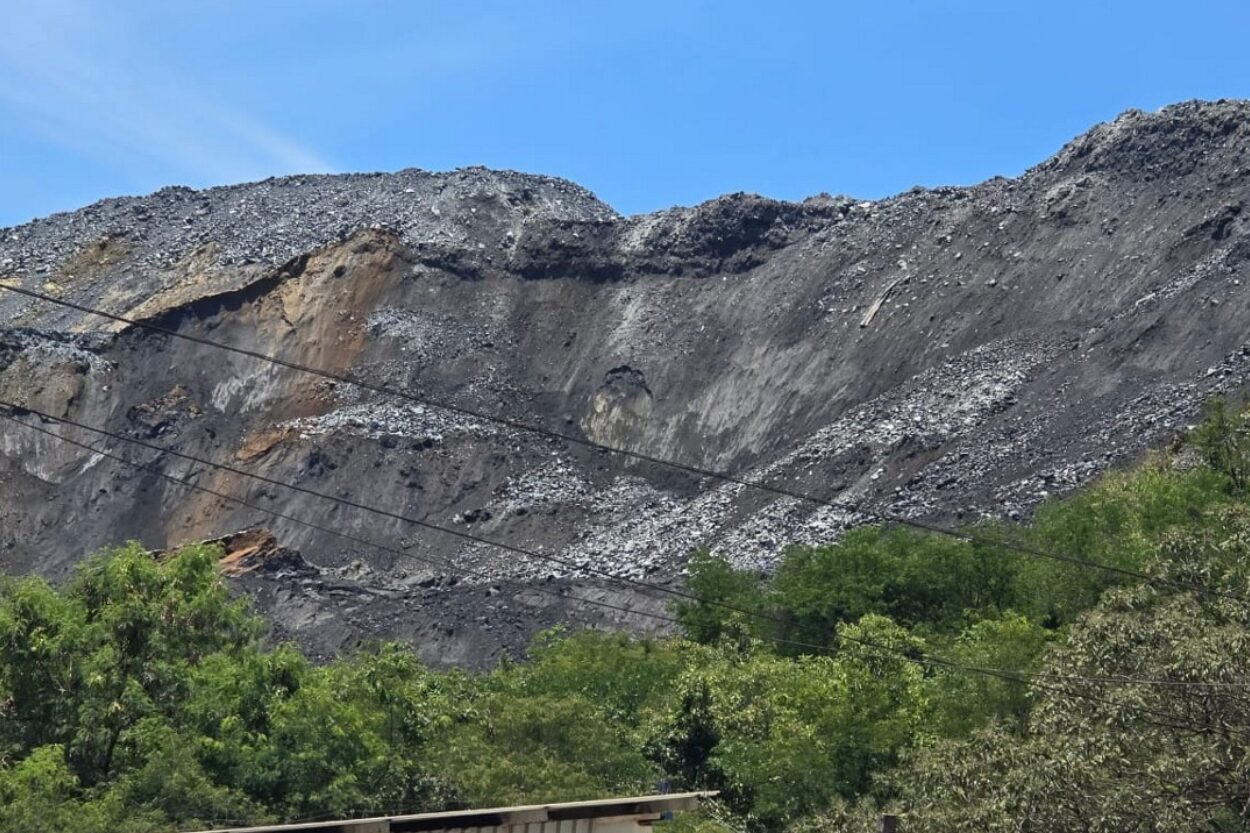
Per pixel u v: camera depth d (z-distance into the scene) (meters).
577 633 87.06
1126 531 66.81
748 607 79.44
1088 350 132.00
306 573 127.62
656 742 55.25
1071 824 34.06
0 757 41.72
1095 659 37.81
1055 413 124.00
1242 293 127.88
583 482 153.38
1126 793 33.28
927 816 36.78
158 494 153.00
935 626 70.69
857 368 152.88
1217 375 116.06
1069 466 110.31
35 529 150.12
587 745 51.28
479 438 158.00
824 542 114.06
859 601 74.44
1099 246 149.25
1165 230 146.00
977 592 73.88
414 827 27.98
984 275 154.25
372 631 115.81
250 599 52.06
